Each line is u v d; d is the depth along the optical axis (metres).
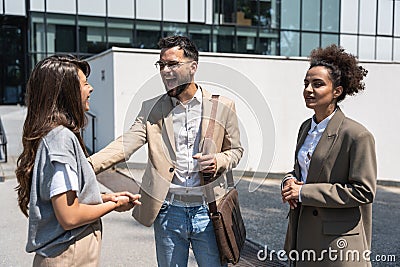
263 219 5.38
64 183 1.67
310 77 2.13
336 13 14.80
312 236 2.15
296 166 2.32
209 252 2.29
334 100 2.16
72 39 14.50
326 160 2.09
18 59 16.03
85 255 1.80
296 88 10.25
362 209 2.14
